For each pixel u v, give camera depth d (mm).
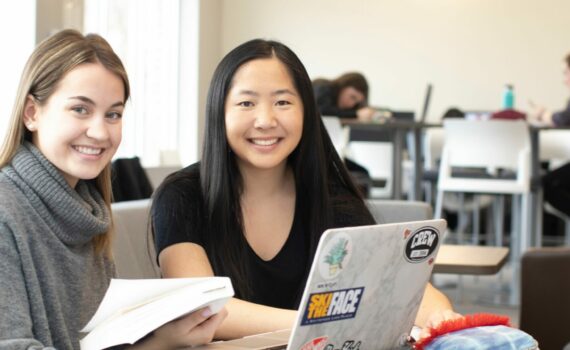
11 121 1403
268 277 1794
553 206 6395
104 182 1551
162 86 7078
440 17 8930
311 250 1810
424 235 1194
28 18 4078
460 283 4969
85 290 1446
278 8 9164
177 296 1139
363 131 7504
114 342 1128
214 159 1774
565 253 2664
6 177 1367
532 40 8766
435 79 8961
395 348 1284
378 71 9070
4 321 1225
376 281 1150
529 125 5695
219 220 1773
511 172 6566
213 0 8281
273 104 1751
